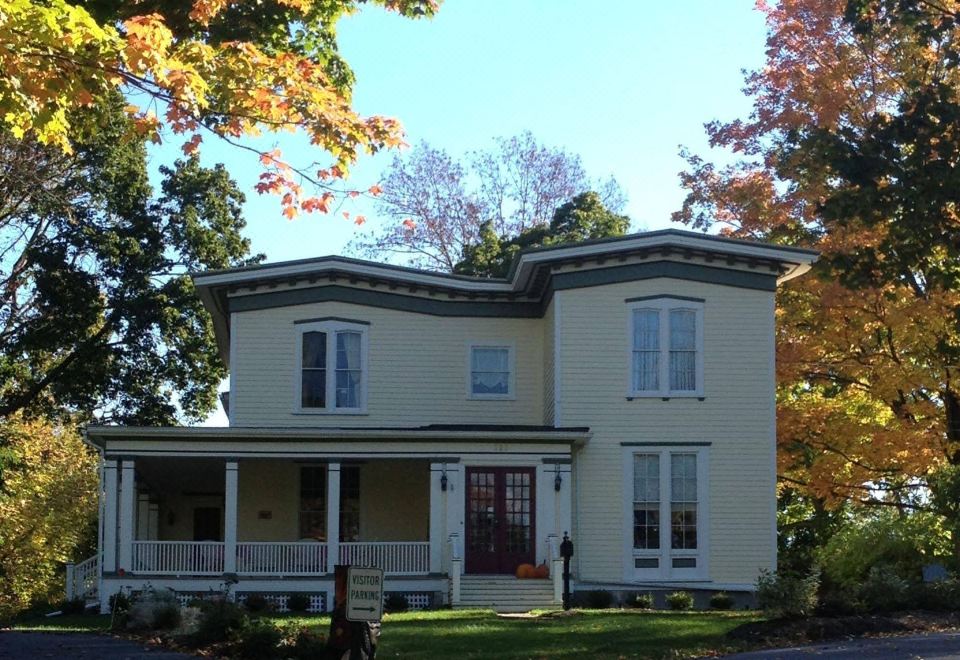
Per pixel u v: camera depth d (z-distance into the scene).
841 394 35.47
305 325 33.09
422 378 33.28
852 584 26.55
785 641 19.62
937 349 31.30
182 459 30.59
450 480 30.58
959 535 26.97
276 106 15.16
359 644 14.14
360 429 30.39
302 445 30.59
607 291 31.41
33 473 49.72
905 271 27.11
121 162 42.59
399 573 30.12
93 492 50.59
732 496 30.94
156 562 29.97
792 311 34.81
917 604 22.20
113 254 42.66
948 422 34.03
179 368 44.59
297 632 20.20
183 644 20.53
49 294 42.19
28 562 49.22
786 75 36.00
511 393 33.47
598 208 51.53
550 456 30.64
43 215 41.53
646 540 30.77
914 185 25.39
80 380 43.56
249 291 33.00
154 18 13.70
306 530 33.50
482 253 50.28
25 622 26.70
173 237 44.06
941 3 27.22
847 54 34.91
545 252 30.91
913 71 33.72
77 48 13.35
